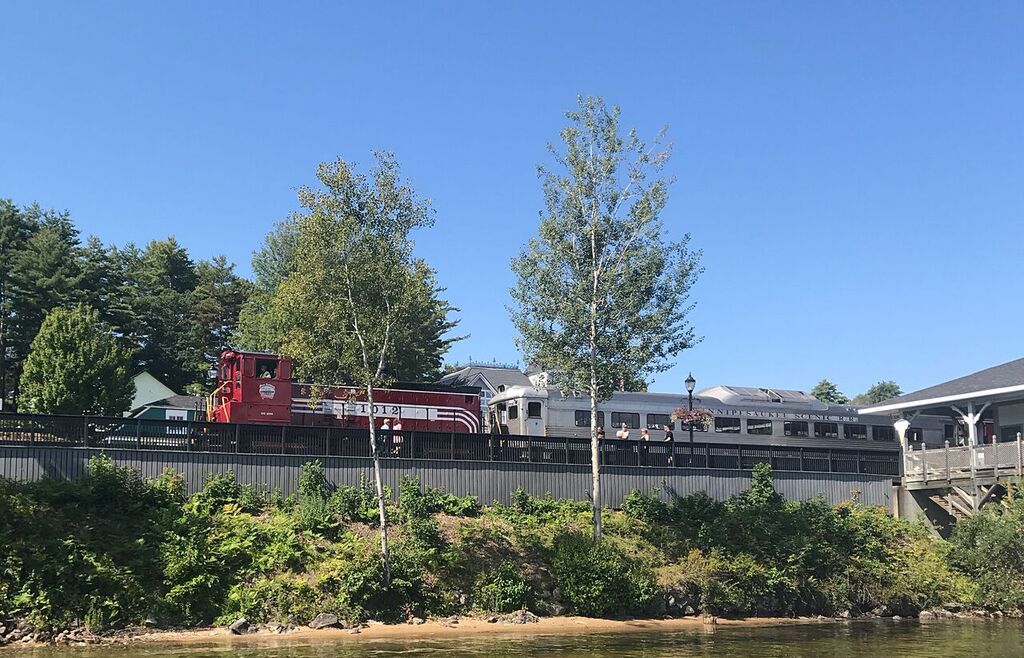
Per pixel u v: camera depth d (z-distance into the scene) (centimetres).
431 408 4256
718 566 3509
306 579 2828
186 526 2850
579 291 3703
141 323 7112
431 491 3459
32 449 2908
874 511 4462
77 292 6138
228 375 3912
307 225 3147
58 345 4906
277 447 3291
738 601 3456
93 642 2405
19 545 2555
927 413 6241
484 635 2770
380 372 3222
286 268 6856
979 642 2956
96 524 2769
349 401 3428
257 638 2558
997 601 3831
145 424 3095
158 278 7588
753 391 5303
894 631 3247
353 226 3139
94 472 2900
